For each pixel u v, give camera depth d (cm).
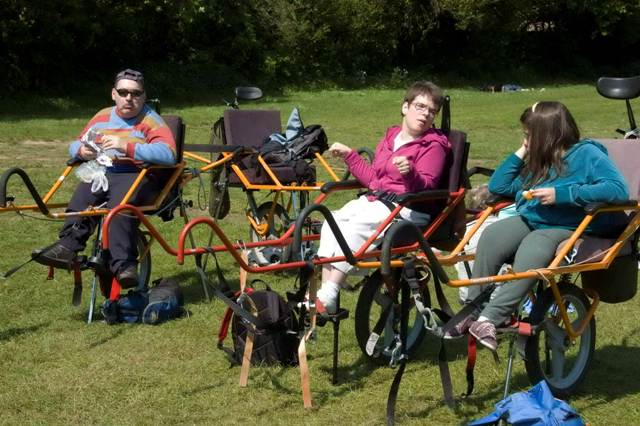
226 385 480
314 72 3070
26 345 538
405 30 3456
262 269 442
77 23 2262
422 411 451
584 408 459
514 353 459
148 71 2561
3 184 523
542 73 3881
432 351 541
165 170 603
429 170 512
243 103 2453
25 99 2209
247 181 690
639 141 508
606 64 4159
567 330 457
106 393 468
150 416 440
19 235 835
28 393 466
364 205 506
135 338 553
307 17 3055
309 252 662
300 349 450
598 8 3825
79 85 2395
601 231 466
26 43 2195
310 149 733
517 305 436
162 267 731
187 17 2548
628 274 481
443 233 523
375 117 2070
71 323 582
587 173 450
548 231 456
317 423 434
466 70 3606
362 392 473
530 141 465
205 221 429
